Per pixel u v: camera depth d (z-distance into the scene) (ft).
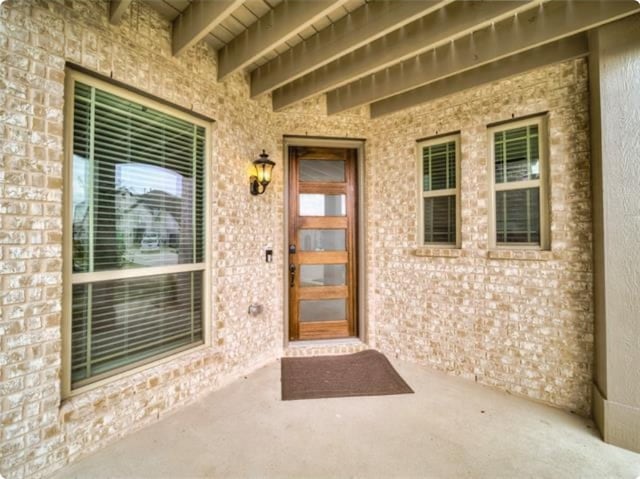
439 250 9.65
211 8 6.40
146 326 7.28
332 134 10.96
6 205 4.84
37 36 5.17
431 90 9.43
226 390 8.45
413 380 9.09
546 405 7.82
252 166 9.52
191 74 7.84
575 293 7.57
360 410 7.52
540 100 8.03
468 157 9.16
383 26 6.45
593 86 6.91
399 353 10.62
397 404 7.80
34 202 5.14
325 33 7.50
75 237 5.98
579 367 7.50
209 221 8.55
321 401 7.92
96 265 6.32
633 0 5.77
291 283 11.37
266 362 10.23
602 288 6.64
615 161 6.37
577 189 7.54
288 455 5.91
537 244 8.36
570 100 7.63
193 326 8.32
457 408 7.64
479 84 8.55
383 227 11.00
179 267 7.90
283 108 10.18
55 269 5.40
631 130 6.23
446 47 7.89
